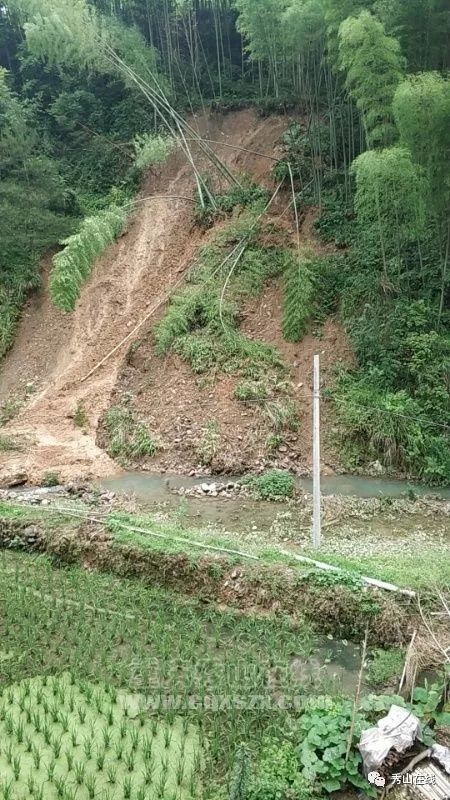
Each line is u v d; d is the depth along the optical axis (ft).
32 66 74.18
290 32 52.60
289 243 53.98
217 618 24.35
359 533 31.40
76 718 18.85
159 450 42.55
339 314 48.78
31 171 59.88
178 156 66.13
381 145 49.44
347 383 44.65
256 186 59.67
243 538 30.58
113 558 27.86
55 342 54.44
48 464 41.04
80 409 47.01
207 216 58.13
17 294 57.47
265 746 17.46
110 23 60.75
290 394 44.50
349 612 23.16
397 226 44.16
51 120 71.97
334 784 16.11
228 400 44.55
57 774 16.71
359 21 39.73
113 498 36.35
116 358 50.75
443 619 22.06
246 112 68.08
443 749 16.69
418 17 45.85
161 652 22.03
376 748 16.19
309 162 57.93
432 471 38.45
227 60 75.00
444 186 40.93
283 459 40.93
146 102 69.87
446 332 44.04
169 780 16.61
